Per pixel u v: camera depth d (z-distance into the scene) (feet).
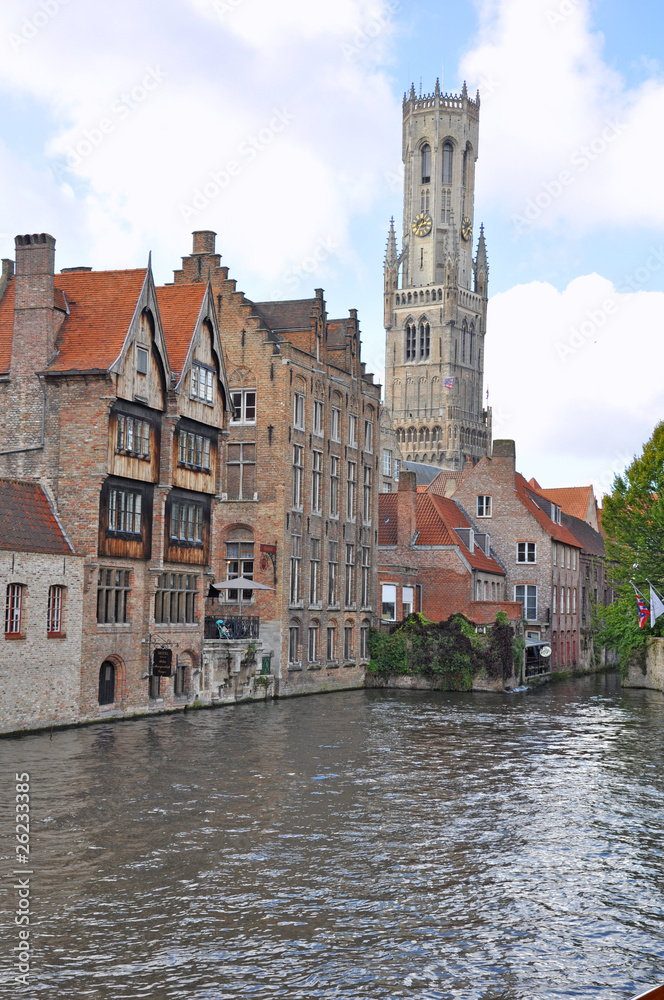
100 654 140.56
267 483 195.52
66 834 81.41
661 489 236.84
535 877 74.95
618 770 116.78
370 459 235.81
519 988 56.54
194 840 81.00
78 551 137.59
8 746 117.19
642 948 62.28
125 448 143.33
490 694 214.28
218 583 177.17
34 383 141.08
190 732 135.85
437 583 248.11
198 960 58.34
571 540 301.84
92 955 58.49
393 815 91.91
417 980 57.06
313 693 205.77
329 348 226.99
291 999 54.24
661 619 238.89
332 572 217.77
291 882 71.77
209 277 199.72
